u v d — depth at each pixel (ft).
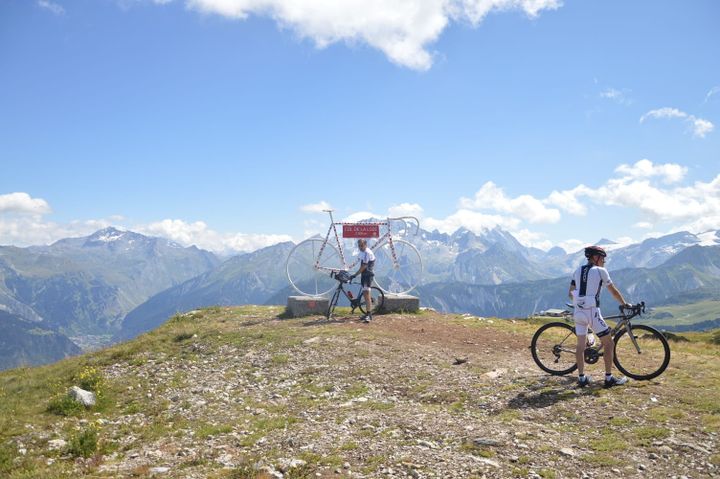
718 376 38.88
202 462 28.91
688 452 25.84
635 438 27.94
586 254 38.29
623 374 39.17
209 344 67.46
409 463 25.61
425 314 81.00
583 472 24.06
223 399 45.19
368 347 56.54
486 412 34.32
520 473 23.88
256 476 25.12
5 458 32.12
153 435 36.04
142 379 55.93
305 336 64.64
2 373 69.21
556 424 31.07
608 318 39.24
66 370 63.21
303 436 31.73
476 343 58.39
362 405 38.60
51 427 39.96
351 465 26.13
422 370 46.85
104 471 28.43
